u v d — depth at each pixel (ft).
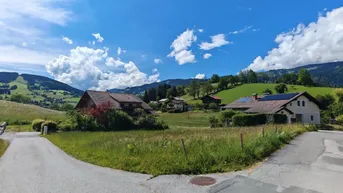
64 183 24.26
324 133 77.25
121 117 109.81
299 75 377.09
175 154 32.71
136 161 31.01
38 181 25.05
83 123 103.91
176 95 449.89
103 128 105.40
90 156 37.55
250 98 172.55
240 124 109.81
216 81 509.76
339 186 22.20
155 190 21.77
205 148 34.88
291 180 23.99
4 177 26.84
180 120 184.44
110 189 22.24
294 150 40.11
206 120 183.32
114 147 42.14
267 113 115.44
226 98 347.77
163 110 306.35
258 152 33.73
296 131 69.21
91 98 142.51
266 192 20.84
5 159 38.37
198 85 418.92
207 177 25.26
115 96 154.71
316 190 21.24
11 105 237.45
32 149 49.47
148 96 424.05
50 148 50.80
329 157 34.65
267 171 27.20
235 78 427.74
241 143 34.06
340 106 153.58
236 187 22.08
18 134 92.94
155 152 35.53
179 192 21.16
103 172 28.37
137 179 25.20
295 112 131.95
